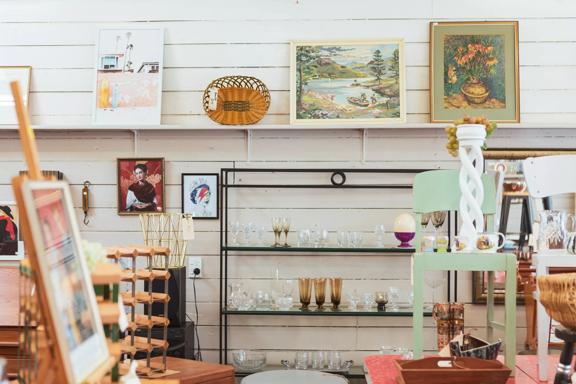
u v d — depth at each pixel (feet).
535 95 15.05
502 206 14.79
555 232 8.80
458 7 15.11
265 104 14.89
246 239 14.60
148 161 15.03
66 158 15.23
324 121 14.79
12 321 8.69
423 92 15.11
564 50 15.05
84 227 15.16
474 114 14.87
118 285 5.16
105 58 15.12
